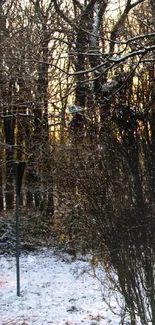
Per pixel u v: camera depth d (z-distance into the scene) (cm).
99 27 1069
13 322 786
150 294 506
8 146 1723
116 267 521
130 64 662
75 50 953
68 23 1126
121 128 520
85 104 761
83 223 548
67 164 649
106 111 540
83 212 543
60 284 1101
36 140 1449
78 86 882
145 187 501
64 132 999
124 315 558
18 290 998
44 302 927
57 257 1455
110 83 575
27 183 1720
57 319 795
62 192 738
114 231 518
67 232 1158
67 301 923
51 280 1159
